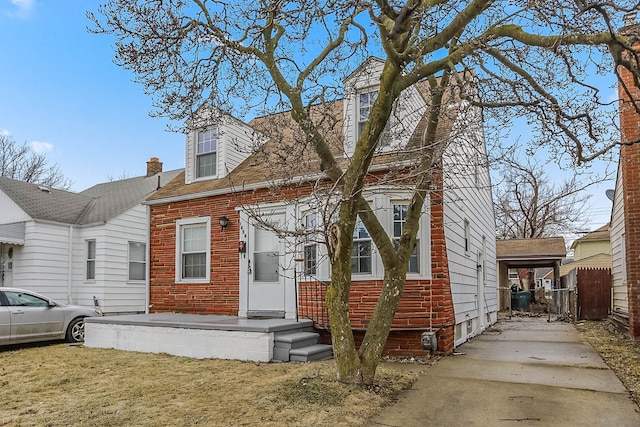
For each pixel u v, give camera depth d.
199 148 11.96
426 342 8.00
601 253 28.77
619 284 12.31
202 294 10.91
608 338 10.53
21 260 14.46
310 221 9.13
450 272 9.05
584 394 5.62
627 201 9.78
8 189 15.34
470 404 5.27
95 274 15.02
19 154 31.23
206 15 6.39
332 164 6.14
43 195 16.28
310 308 9.04
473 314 11.59
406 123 8.68
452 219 9.39
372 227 5.98
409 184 6.68
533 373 6.78
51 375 6.89
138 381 6.43
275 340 7.72
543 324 15.23
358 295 8.56
